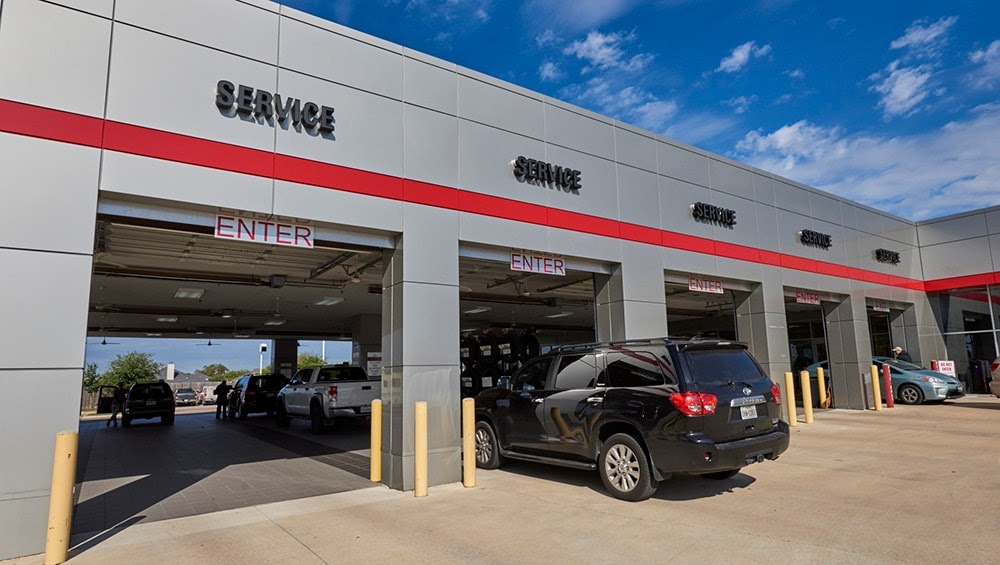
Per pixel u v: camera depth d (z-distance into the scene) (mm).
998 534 5441
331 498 7703
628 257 11758
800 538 5504
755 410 7141
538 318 27594
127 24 6812
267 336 29719
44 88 6223
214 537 6012
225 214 7504
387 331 8844
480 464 9609
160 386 21297
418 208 8867
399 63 9008
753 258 14680
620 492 7215
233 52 7512
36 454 5734
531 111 10609
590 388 7918
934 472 8195
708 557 5074
